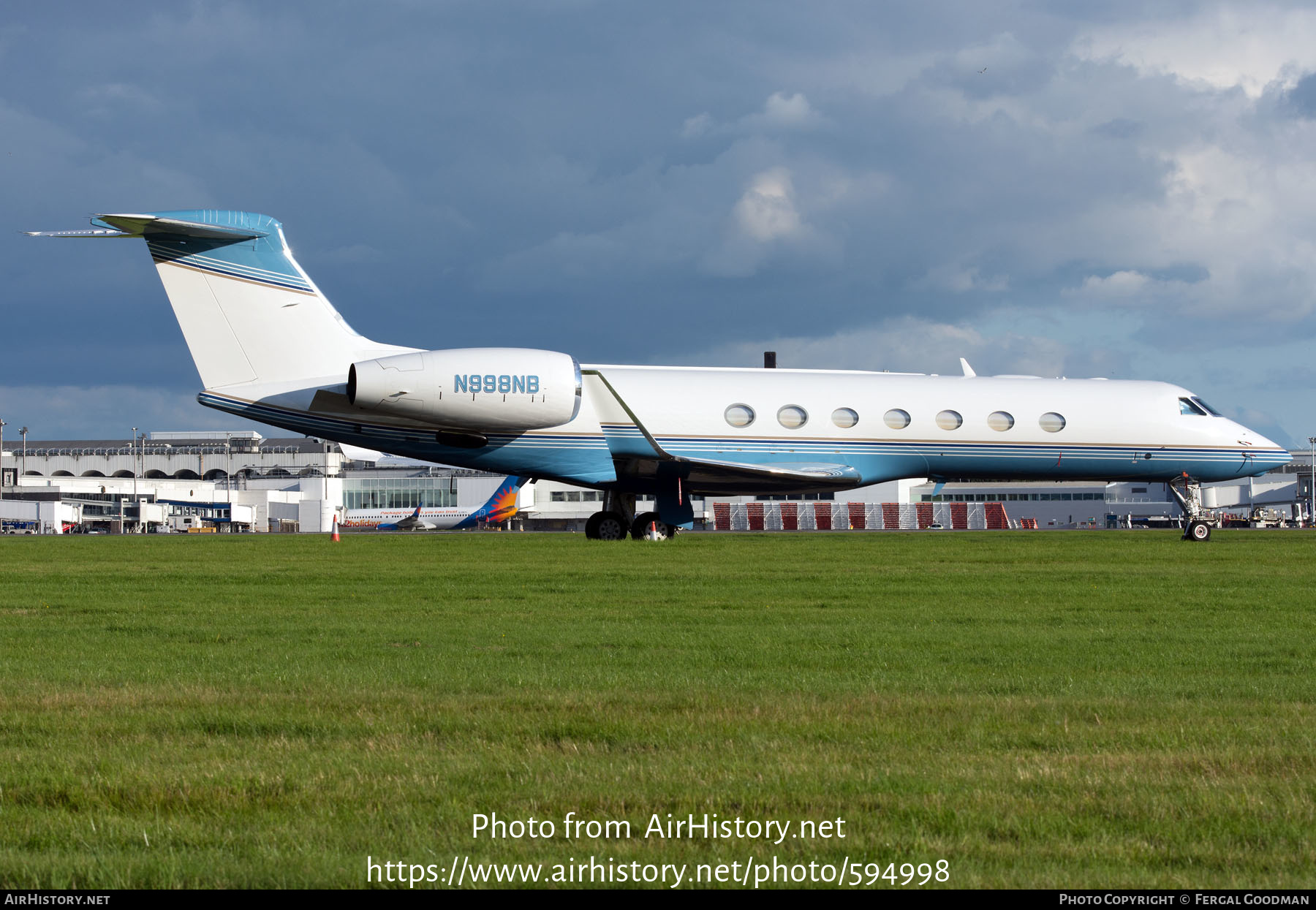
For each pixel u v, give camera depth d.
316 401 72.06
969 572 51.44
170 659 25.64
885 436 81.12
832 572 51.28
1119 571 52.62
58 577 50.56
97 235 69.44
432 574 51.03
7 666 24.55
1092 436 84.12
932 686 21.88
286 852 12.27
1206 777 14.94
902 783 14.61
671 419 77.62
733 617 33.78
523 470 76.88
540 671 23.62
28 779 14.90
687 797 13.97
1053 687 21.75
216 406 71.69
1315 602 38.50
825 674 23.27
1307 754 16.08
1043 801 13.88
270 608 36.69
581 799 13.95
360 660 25.33
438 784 14.66
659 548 73.00
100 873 11.66
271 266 72.31
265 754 16.27
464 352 72.31
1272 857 12.09
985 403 82.88
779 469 78.00
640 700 20.09
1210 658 25.67
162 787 14.46
